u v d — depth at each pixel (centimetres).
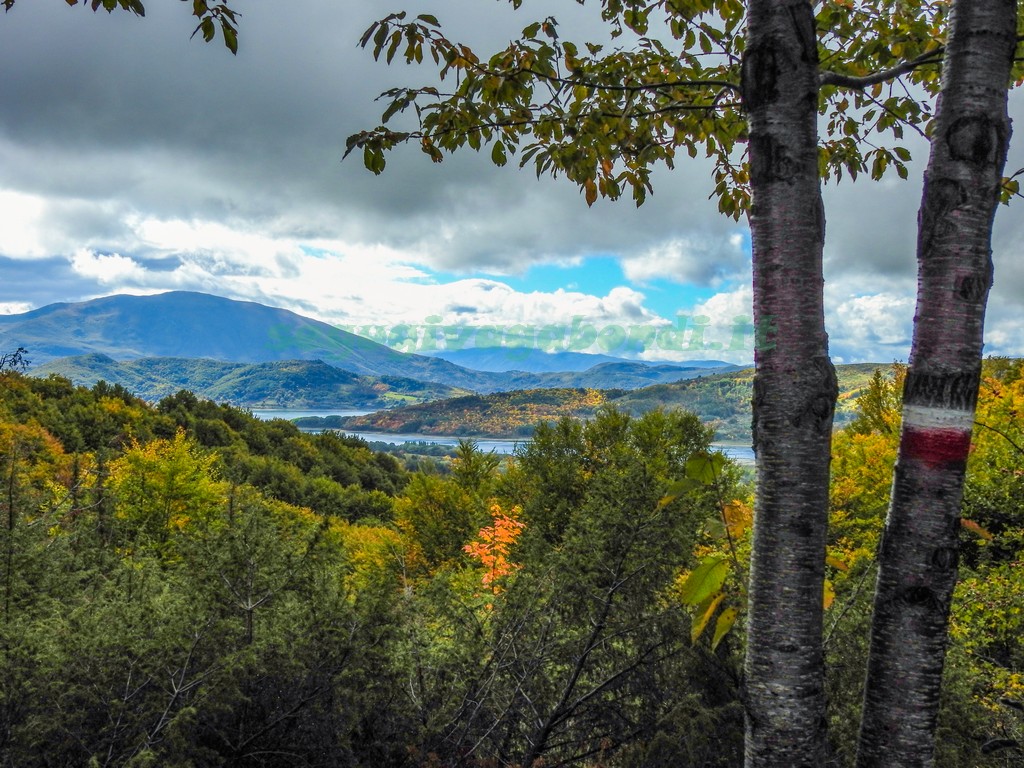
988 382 915
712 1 204
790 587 115
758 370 121
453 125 192
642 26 218
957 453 118
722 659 235
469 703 262
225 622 237
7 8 179
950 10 123
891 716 121
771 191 118
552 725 251
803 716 114
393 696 255
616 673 248
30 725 189
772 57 117
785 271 117
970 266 117
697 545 259
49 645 216
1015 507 816
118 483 1483
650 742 223
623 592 256
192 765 191
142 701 215
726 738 217
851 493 1005
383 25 175
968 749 227
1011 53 119
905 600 121
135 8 182
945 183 119
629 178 234
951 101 120
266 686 232
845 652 237
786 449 116
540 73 183
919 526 120
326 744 226
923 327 122
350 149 188
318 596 254
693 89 220
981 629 637
